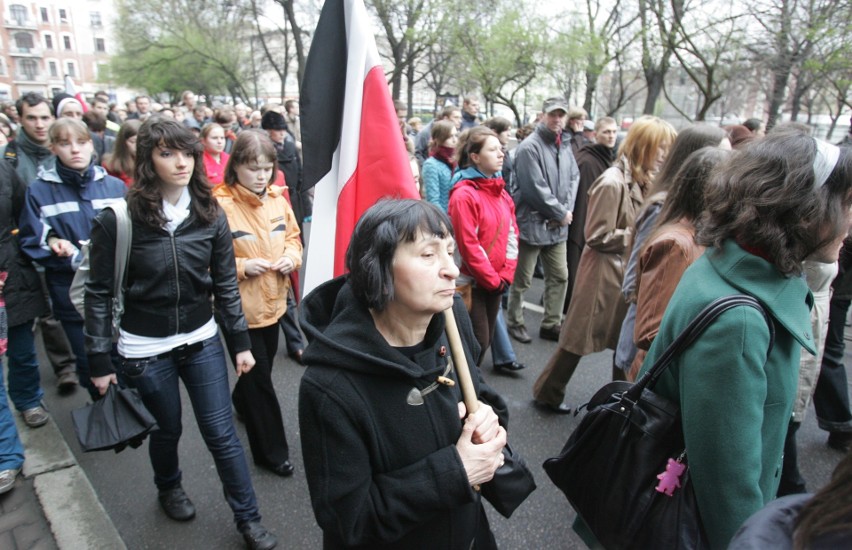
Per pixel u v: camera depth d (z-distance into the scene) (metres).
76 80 66.38
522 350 4.29
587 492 1.50
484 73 18.83
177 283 2.05
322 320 1.33
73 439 3.09
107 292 2.00
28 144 3.73
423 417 1.18
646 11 12.32
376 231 1.10
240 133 2.63
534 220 4.22
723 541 1.22
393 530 1.13
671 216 1.86
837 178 1.17
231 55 35.06
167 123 1.91
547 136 4.23
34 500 2.59
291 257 2.71
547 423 3.24
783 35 10.06
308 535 2.39
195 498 2.62
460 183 3.05
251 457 2.93
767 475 1.32
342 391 1.12
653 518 1.34
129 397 1.97
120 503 2.58
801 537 0.69
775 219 1.20
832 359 2.89
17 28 62.41
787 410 1.29
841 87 11.30
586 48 15.77
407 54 23.05
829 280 2.23
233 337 2.30
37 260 2.89
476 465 1.20
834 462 2.90
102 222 1.93
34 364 3.14
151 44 35.03
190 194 2.08
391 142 1.78
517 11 17.38
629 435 1.41
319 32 1.89
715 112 21.92
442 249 1.13
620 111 27.52
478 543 1.45
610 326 3.03
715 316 1.21
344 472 1.12
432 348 1.22
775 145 1.23
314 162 1.91
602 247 2.97
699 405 1.21
